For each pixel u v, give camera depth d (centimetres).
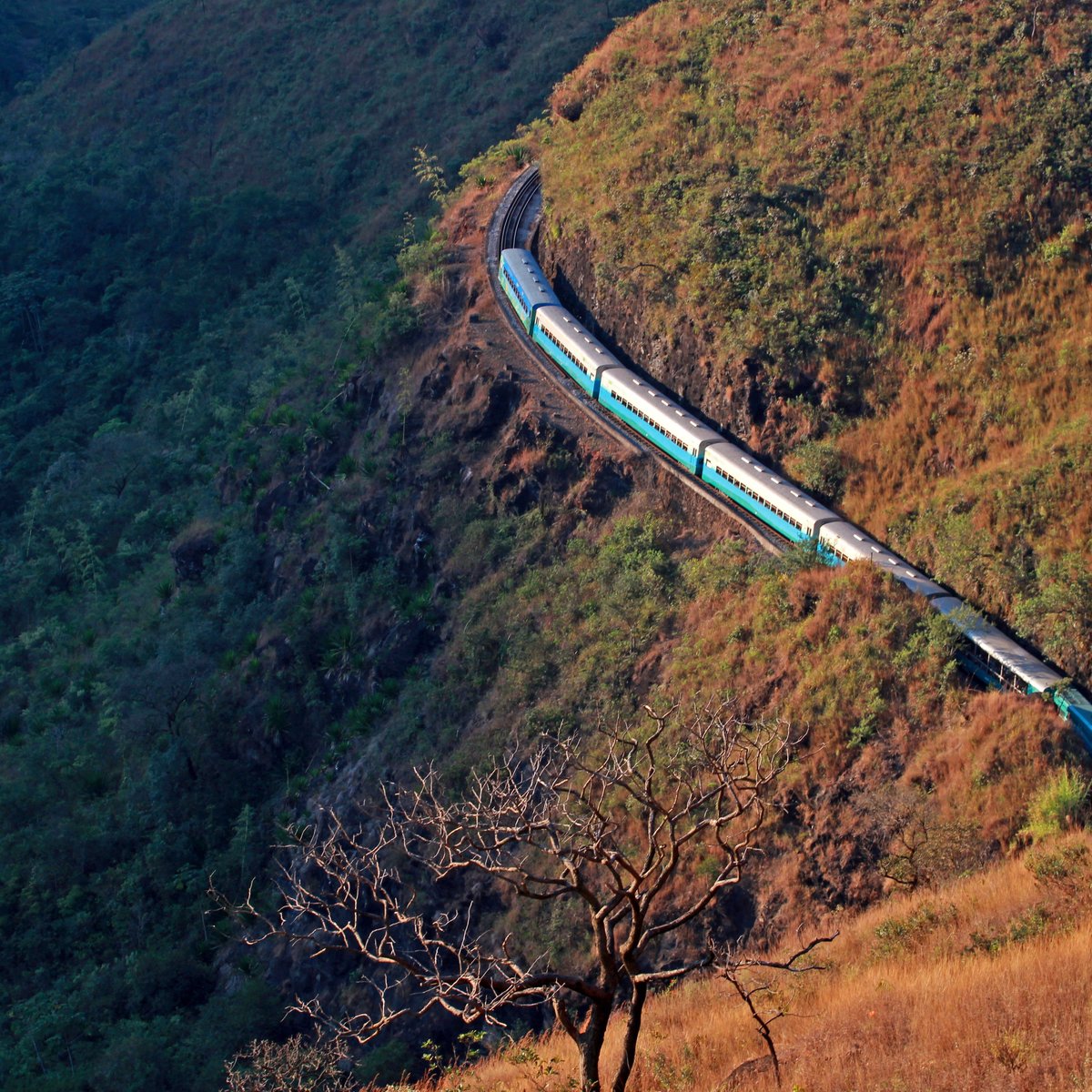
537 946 4669
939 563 5375
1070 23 7606
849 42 8125
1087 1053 1898
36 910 6469
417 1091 2778
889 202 6950
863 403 6244
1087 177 6669
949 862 3841
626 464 6322
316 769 6462
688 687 5147
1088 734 4300
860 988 2603
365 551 7206
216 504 9062
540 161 9025
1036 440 5678
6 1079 5453
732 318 6681
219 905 6094
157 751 7088
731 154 7688
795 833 4462
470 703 5912
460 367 7344
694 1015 2838
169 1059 5181
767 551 5678
